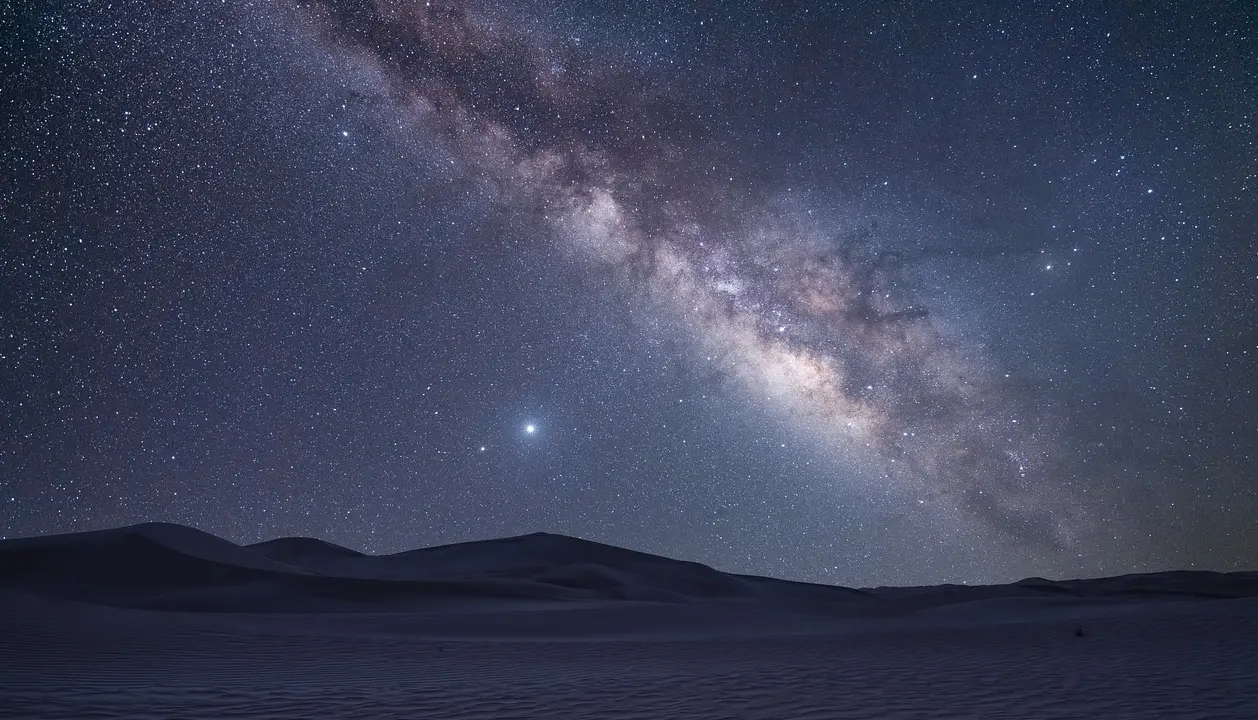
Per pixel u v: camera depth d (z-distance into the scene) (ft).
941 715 28.35
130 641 55.36
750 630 77.87
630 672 42.65
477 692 35.04
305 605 120.47
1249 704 29.25
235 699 33.27
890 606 137.90
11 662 45.34
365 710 30.50
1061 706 29.71
